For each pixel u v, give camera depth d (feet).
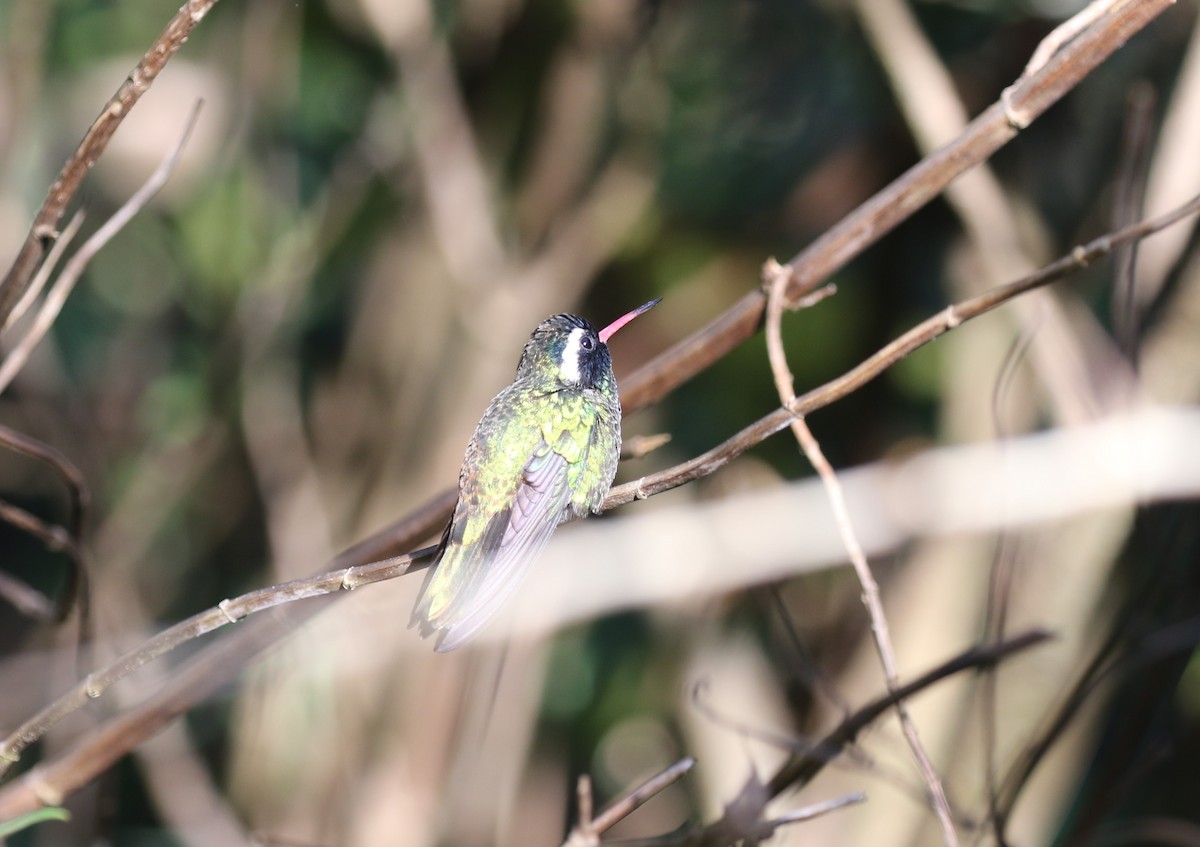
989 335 39.47
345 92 47.60
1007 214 34.24
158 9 48.83
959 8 40.45
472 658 39.81
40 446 21.15
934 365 43.24
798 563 33.24
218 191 48.39
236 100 47.21
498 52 40.86
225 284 48.93
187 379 50.47
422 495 41.70
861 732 20.94
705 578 33.81
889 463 36.19
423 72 40.37
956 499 31.68
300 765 40.04
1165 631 22.35
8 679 37.63
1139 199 26.22
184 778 41.57
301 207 48.47
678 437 46.83
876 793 32.58
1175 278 30.09
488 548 18.34
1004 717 30.12
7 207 41.04
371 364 43.86
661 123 42.86
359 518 42.98
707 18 46.03
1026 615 29.76
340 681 39.01
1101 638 29.12
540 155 41.24
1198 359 29.55
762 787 18.94
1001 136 19.56
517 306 40.81
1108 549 29.32
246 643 21.42
